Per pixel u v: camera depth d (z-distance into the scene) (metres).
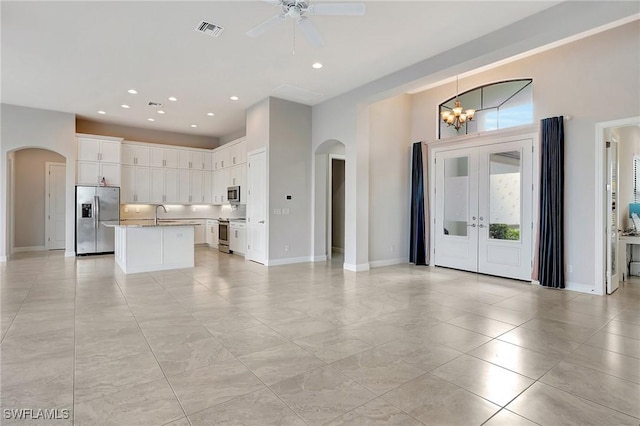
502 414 1.88
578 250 4.68
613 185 4.86
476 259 5.94
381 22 3.72
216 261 7.05
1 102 6.61
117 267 6.20
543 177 4.93
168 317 3.48
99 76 5.33
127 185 8.47
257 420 1.81
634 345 2.83
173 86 5.79
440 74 4.62
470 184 6.04
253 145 6.96
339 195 8.95
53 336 2.95
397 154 6.91
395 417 1.85
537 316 3.58
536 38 3.59
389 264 6.77
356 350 2.71
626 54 4.26
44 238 8.57
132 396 2.03
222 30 3.93
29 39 4.14
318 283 5.07
